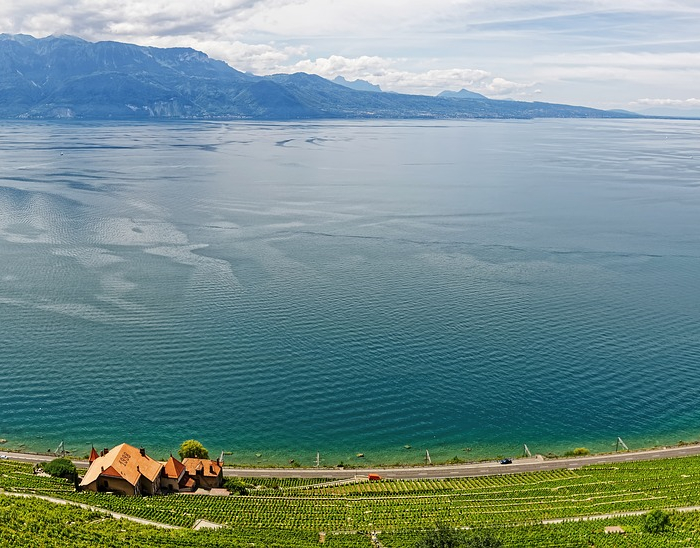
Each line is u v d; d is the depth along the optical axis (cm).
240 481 14412
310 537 12044
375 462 15488
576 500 13862
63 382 17950
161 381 18138
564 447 16225
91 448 15438
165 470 14275
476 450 15988
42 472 14288
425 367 19288
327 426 16538
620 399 17988
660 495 14062
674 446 16338
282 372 18788
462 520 12900
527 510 13400
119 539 11131
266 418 16738
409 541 11825
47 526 11262
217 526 12462
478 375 18938
